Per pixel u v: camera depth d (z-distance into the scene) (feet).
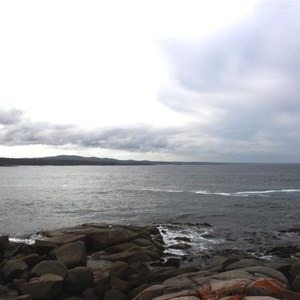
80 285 46.32
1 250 61.31
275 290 31.78
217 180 357.82
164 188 262.26
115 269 50.01
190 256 71.92
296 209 150.30
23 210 148.66
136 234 78.69
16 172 610.65
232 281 33.78
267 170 647.15
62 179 394.73
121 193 222.89
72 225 114.73
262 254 73.72
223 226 110.01
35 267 50.78
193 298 30.66
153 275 48.70
